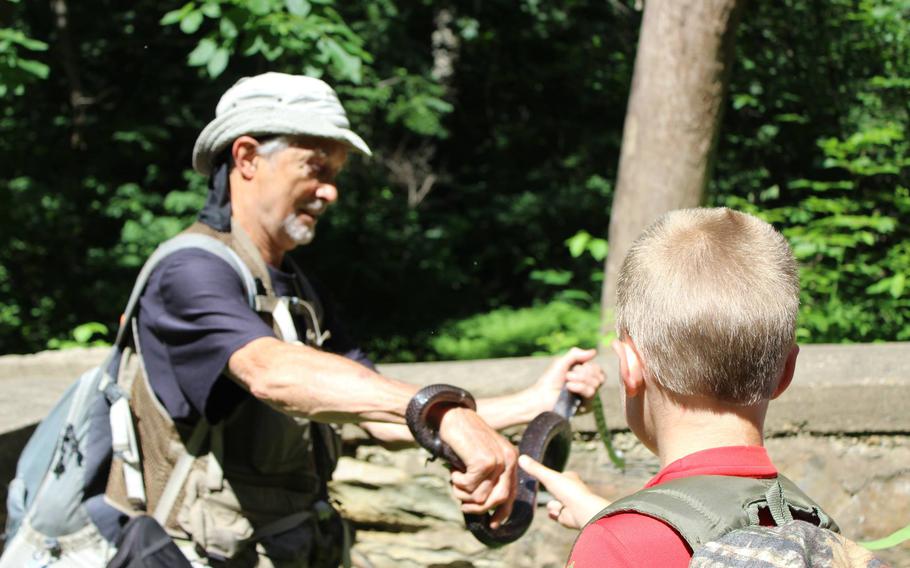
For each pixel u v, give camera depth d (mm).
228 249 1784
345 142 1819
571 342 5066
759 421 1115
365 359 2104
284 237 1859
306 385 1587
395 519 2682
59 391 2770
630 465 2605
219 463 1754
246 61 9883
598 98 12539
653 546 997
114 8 10812
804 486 2529
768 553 950
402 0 12219
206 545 1738
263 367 1622
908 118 6691
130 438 1764
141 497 1749
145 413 1785
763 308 1066
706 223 1143
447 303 11461
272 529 1803
